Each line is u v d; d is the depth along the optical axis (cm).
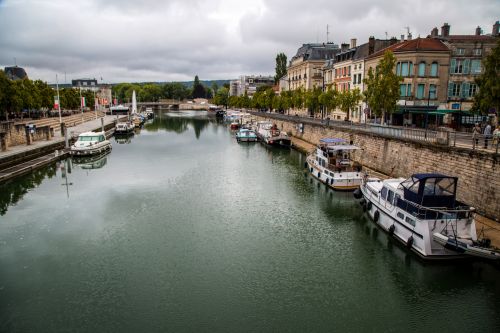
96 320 1428
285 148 5516
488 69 2500
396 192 2041
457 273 1733
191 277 1733
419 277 1731
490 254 1655
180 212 2589
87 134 4891
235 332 1363
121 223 2384
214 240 2130
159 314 1463
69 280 1705
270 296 1587
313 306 1522
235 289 1638
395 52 4956
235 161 4450
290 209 2652
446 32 5262
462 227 1789
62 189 3173
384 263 1870
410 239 1870
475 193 2223
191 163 4325
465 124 4688
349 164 3152
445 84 4866
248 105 13212
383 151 3316
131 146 5747
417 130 3000
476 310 1491
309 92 6344
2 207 2697
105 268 1812
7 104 5656
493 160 2089
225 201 2831
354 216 2512
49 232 2241
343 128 4206
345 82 6638
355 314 1473
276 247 2044
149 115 12988
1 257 1920
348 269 1812
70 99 9944
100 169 3978
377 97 3988
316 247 2048
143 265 1842
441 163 2533
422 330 1381
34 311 1482
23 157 3922
